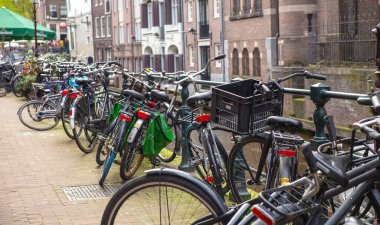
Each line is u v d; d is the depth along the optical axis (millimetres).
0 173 6727
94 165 7082
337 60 25500
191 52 39312
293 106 23891
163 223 3084
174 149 6711
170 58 42281
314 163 2602
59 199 5477
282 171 3486
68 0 67875
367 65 23359
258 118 4184
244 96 4480
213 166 4598
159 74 7988
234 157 4637
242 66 32906
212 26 36031
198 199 2941
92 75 9516
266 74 30031
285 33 28547
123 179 5992
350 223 2506
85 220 4781
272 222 2475
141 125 5688
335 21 27469
